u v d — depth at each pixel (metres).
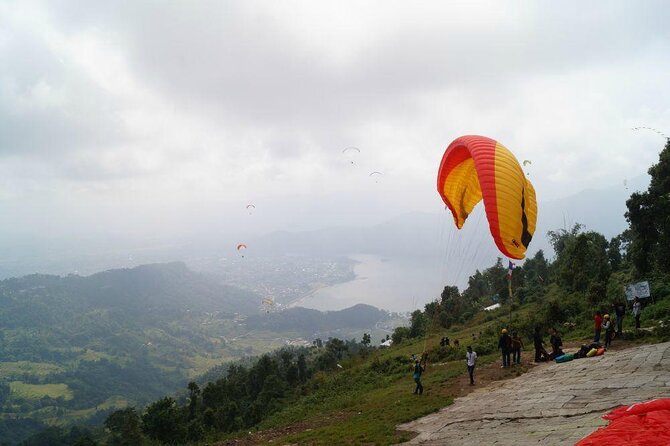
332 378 31.70
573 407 11.00
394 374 26.12
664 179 26.02
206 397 42.56
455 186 15.51
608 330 17.33
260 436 19.11
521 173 12.49
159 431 31.69
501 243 11.88
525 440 9.45
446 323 48.34
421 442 11.73
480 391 16.14
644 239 27.28
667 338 16.45
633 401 10.16
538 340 18.66
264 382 40.47
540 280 51.53
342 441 13.56
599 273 34.31
